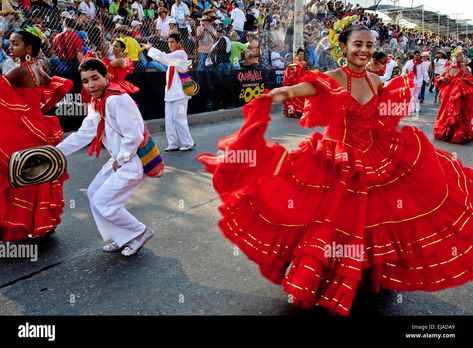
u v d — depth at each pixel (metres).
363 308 2.87
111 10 10.49
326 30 16.14
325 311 2.84
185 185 5.43
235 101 11.46
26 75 3.61
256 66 12.30
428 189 2.61
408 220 2.61
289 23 15.69
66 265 3.48
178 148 7.35
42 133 3.71
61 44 7.76
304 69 10.55
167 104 7.13
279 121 10.29
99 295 3.06
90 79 3.30
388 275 2.73
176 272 3.36
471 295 3.02
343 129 2.71
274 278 2.82
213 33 11.08
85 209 4.65
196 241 3.88
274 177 2.59
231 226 2.70
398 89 2.78
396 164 2.66
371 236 2.61
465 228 2.62
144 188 5.29
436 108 13.12
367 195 2.60
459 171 2.86
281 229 2.63
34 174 2.92
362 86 2.79
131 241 3.62
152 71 9.48
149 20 10.47
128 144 3.31
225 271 3.37
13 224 3.61
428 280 2.66
